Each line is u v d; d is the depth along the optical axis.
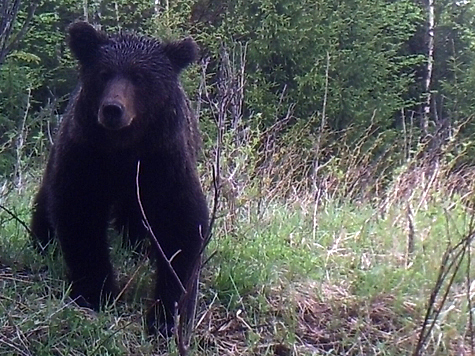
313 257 7.25
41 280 6.30
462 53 27.22
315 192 9.65
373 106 21.69
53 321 5.48
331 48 21.36
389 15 24.89
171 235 6.13
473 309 6.14
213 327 5.91
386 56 23.98
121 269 6.93
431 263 7.05
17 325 5.34
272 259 7.14
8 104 15.94
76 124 6.19
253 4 21.36
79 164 6.16
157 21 19.59
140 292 6.48
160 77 6.19
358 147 11.88
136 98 6.02
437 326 5.88
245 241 7.50
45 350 5.20
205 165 9.13
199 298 6.27
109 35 6.45
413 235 7.51
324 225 8.56
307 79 20.36
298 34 20.83
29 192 9.44
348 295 6.50
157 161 6.16
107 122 5.73
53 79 19.20
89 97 6.11
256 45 20.58
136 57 6.13
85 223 6.23
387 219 8.52
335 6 22.77
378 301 6.43
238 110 10.38
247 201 8.67
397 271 6.89
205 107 16.00
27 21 5.72
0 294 5.91
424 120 23.53
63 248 6.27
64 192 6.19
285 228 8.30
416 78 27.86
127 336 5.68
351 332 6.00
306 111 20.67
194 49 6.51
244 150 9.59
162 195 6.16
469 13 28.47
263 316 6.10
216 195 4.96
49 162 7.07
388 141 19.42
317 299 6.44
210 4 22.00
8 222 7.62
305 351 5.71
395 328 6.06
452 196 9.75
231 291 6.34
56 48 19.09
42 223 7.04
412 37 28.33
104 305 6.18
